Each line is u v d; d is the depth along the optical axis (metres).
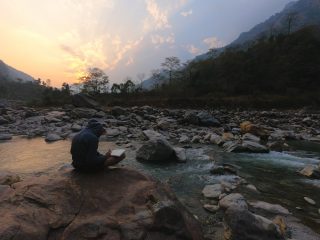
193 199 9.19
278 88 82.06
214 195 9.31
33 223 4.60
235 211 6.50
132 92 83.56
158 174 11.94
